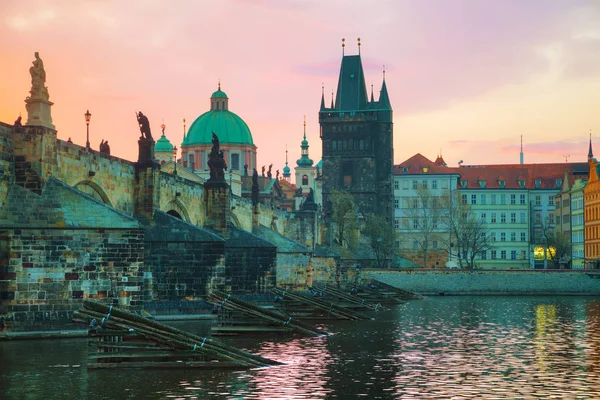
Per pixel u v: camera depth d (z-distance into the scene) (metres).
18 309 74.00
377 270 194.12
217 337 82.75
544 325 101.12
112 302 75.25
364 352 71.75
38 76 77.62
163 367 59.59
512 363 65.62
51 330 73.75
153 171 98.69
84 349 66.38
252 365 61.53
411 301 161.62
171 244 97.62
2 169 74.69
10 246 74.25
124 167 95.88
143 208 98.75
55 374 56.91
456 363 65.38
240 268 120.62
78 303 74.75
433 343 79.44
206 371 58.91
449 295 189.25
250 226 151.75
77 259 75.00
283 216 189.50
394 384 55.62
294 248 148.62
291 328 86.38
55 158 78.62
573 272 187.38
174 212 111.00
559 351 73.56
